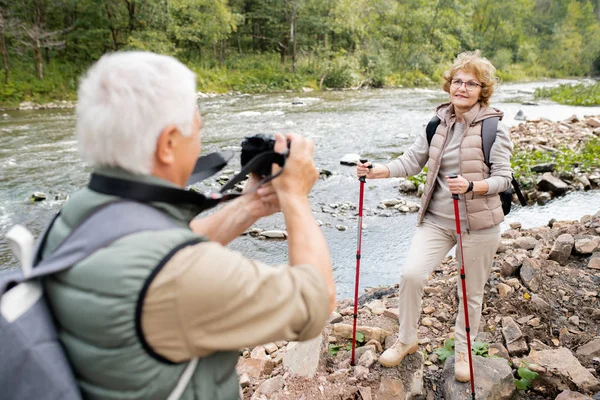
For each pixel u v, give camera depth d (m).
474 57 2.68
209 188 8.03
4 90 20.44
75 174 9.24
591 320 3.57
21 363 0.85
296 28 35.03
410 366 2.88
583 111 18.47
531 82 45.69
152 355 0.86
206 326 0.86
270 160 1.16
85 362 0.86
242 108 19.27
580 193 7.93
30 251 0.93
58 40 26.48
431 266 2.73
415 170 2.98
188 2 28.94
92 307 0.83
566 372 2.86
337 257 5.71
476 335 3.09
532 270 3.99
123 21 27.52
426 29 45.97
